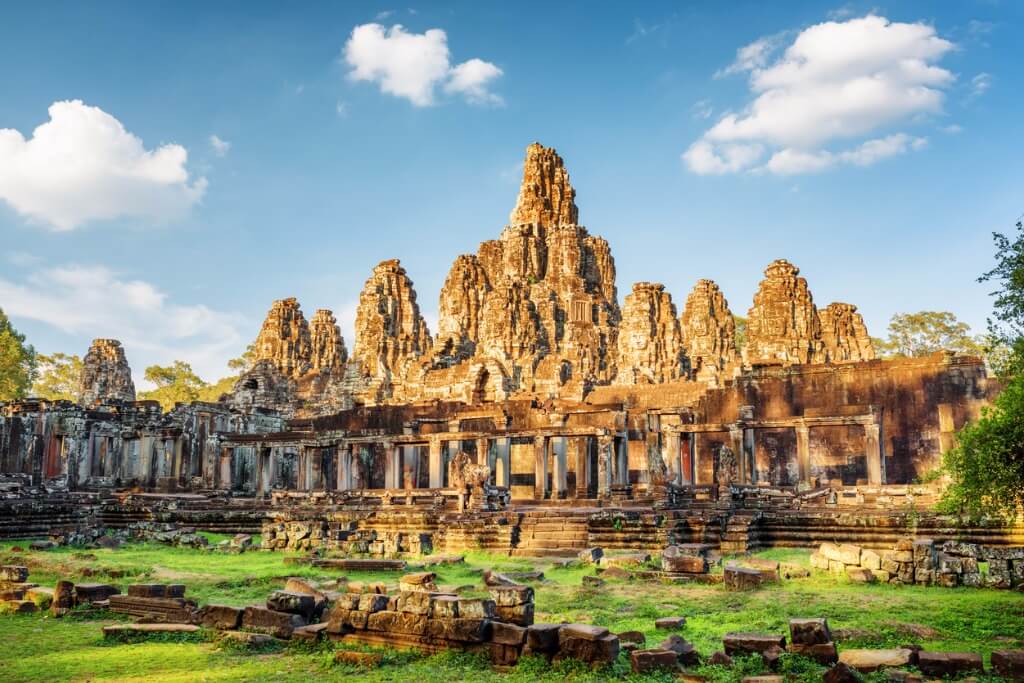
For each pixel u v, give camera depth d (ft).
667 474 163.32
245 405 247.70
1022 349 65.67
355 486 190.49
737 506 113.09
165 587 63.87
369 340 361.71
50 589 69.56
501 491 133.90
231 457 202.39
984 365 166.61
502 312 307.99
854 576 75.00
